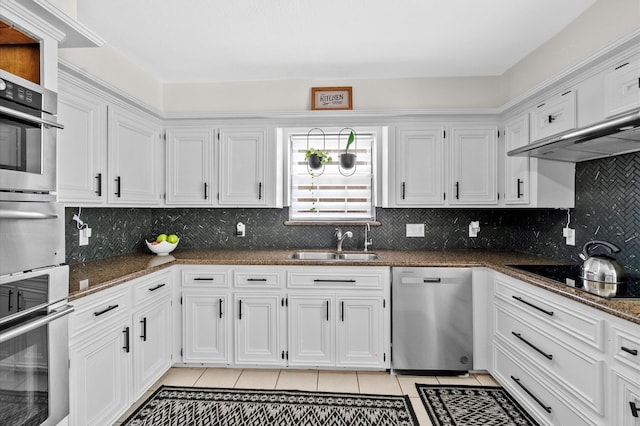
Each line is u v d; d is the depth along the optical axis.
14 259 1.16
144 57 2.57
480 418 2.01
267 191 2.93
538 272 2.08
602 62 1.74
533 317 1.95
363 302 2.52
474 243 3.14
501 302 2.30
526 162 2.48
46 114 1.32
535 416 1.94
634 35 1.47
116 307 1.90
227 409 2.10
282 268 2.55
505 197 2.76
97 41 1.55
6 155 1.16
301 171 3.32
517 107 2.57
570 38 2.12
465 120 2.83
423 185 2.86
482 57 2.60
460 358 2.49
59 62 1.74
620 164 2.01
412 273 2.49
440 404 2.16
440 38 2.31
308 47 2.43
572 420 1.64
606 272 1.78
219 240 3.24
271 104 3.01
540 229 2.76
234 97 3.03
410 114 2.80
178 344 2.61
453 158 2.84
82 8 1.95
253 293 2.57
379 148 3.19
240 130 2.94
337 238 3.15
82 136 2.01
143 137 2.67
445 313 2.49
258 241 3.23
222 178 2.93
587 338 1.54
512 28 2.19
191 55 2.54
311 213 3.31
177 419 2.00
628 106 1.59
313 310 2.55
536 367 1.92
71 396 1.58
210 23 2.12
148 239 3.21
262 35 2.27
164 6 1.94
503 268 2.23
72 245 2.35
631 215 1.93
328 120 2.93
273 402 2.18
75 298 1.59
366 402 2.18
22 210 1.18
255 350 2.57
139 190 2.61
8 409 1.16
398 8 1.97
